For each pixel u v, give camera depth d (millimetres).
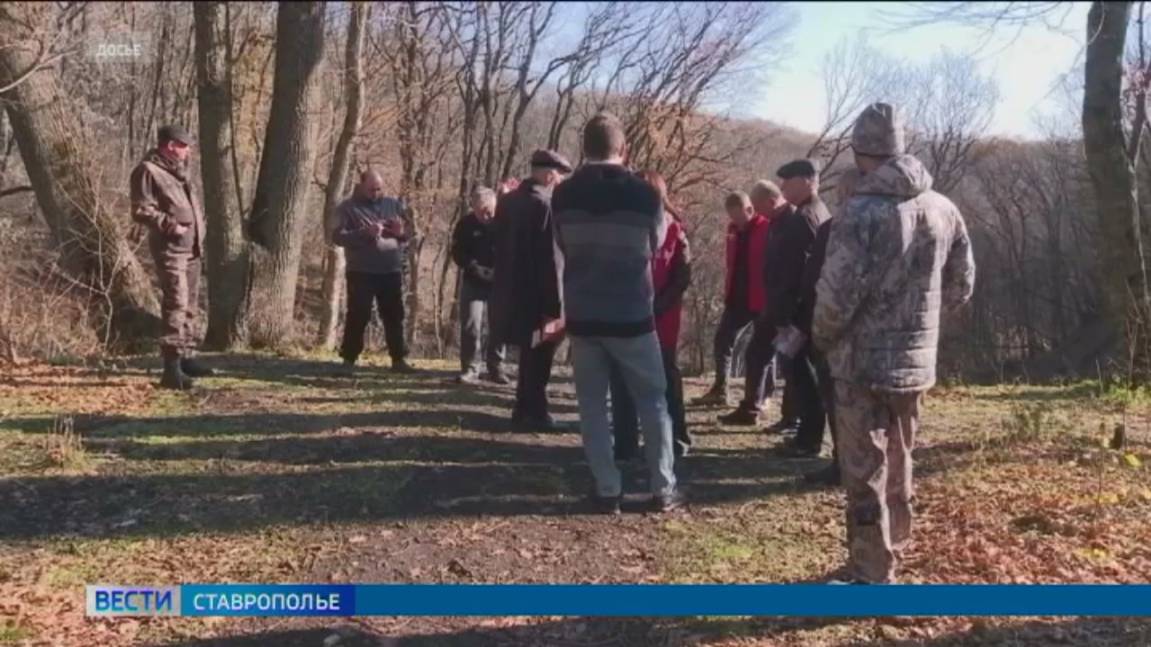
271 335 10984
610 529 4902
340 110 19062
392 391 8031
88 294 10758
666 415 5145
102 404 7215
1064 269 31484
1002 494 5422
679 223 5980
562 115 26578
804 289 5668
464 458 6008
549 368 6797
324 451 6070
